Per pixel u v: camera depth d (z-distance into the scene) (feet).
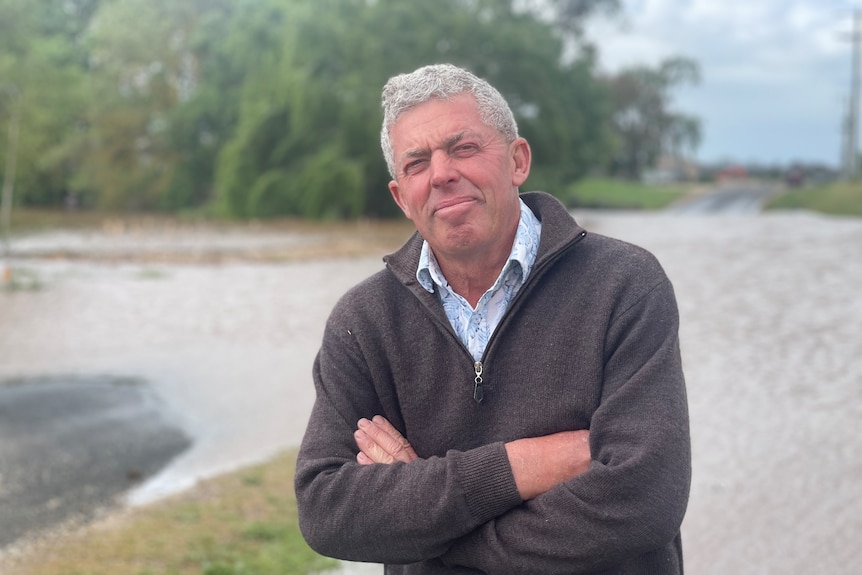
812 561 14.65
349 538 6.47
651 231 107.14
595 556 6.02
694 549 15.37
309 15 138.82
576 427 6.54
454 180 6.57
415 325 6.98
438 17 142.51
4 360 38.09
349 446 6.96
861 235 93.30
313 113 133.18
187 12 178.40
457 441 6.75
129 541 16.84
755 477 19.04
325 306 52.47
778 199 175.94
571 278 6.70
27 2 152.46
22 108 111.34
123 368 36.37
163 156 171.83
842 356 32.86
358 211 130.41
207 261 78.74
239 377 34.45
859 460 19.97
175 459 24.31
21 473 22.84
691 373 30.48
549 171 147.23
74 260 79.66
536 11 172.76
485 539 6.28
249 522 17.63
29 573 15.58
